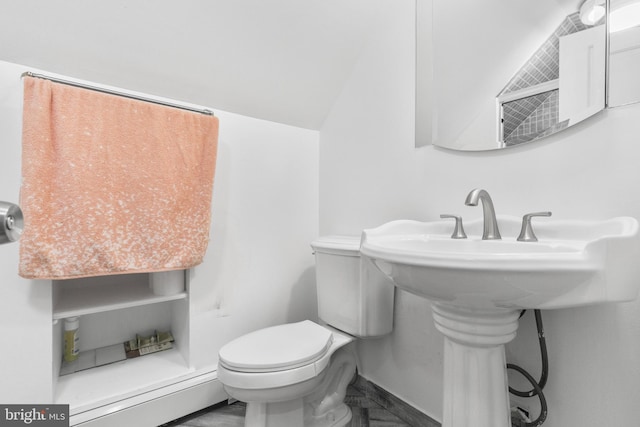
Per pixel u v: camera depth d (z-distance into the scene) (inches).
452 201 43.8
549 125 34.8
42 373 39.0
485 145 40.5
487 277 21.7
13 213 14.0
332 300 50.9
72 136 38.2
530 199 36.1
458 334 29.7
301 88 60.6
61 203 37.6
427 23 47.3
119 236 41.5
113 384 45.6
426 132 47.0
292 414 40.2
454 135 43.7
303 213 66.8
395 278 29.2
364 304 46.8
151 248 44.1
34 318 38.5
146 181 43.8
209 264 53.4
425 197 47.3
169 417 46.2
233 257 56.5
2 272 36.9
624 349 28.9
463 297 24.9
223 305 55.1
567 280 21.3
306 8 50.4
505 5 39.4
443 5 45.7
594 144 31.3
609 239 21.6
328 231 66.4
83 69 44.2
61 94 37.8
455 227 37.9
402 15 51.4
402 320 49.8
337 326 50.2
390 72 53.2
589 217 31.4
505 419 29.3
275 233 62.4
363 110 58.4
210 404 50.6
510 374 36.7
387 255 27.3
